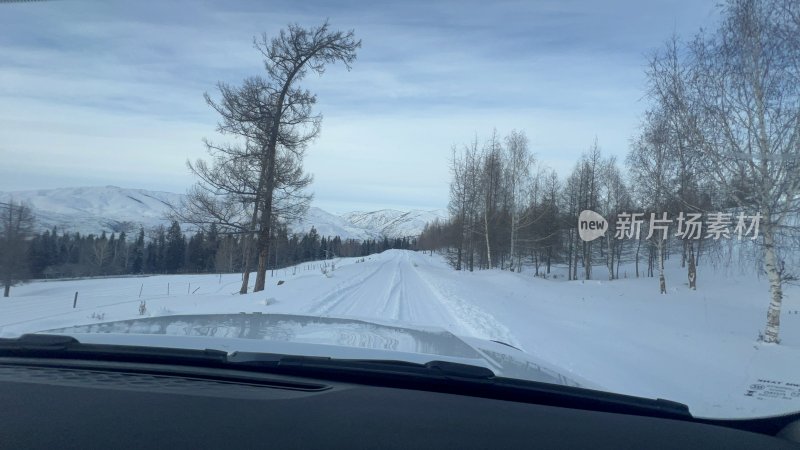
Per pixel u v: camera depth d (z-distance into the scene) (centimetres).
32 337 310
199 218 2248
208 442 186
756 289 2409
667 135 1487
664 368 831
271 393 254
